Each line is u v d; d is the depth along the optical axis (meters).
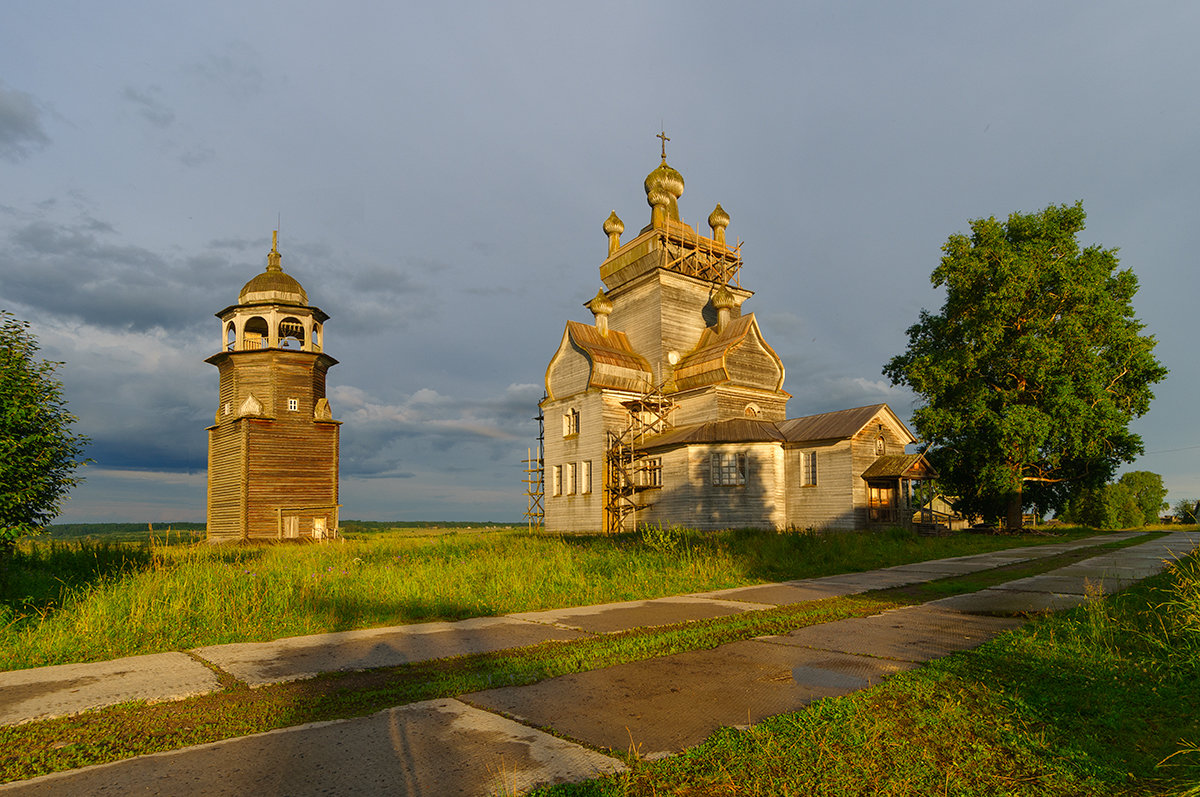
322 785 4.52
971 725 5.52
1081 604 11.41
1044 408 39.41
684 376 43.56
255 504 42.06
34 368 12.82
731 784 4.47
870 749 5.02
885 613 11.37
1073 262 41.28
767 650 8.49
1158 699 6.23
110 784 4.59
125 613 10.64
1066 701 6.14
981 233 42.53
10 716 6.14
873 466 37.12
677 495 38.00
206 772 4.79
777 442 37.50
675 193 50.34
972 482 45.19
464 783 4.52
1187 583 9.94
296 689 7.02
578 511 42.97
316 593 12.80
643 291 48.00
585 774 4.66
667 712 6.05
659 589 14.55
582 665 7.73
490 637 9.65
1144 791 4.34
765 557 20.27
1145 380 42.59
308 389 44.97
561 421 45.44
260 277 47.78
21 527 12.09
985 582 15.37
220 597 11.62
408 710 6.17
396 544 28.94
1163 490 94.88
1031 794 4.32
